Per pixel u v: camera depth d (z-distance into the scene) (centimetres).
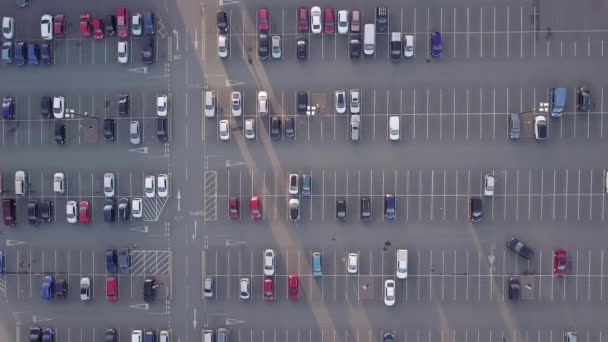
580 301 9162
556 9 9144
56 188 9300
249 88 9312
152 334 9275
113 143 9362
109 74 9362
